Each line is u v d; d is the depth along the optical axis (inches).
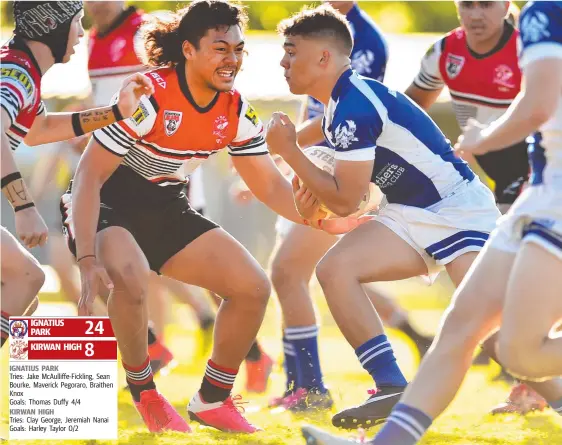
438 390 410.6
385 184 530.9
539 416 594.9
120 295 522.0
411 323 815.1
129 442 510.6
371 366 518.3
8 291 485.4
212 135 537.6
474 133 405.4
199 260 545.3
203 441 509.7
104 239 530.9
